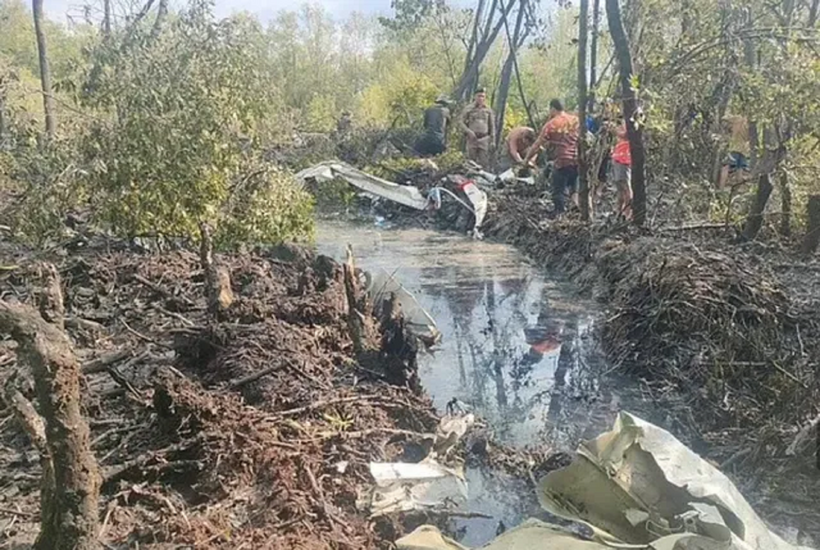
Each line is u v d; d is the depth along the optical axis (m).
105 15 10.75
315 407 4.79
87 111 10.16
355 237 12.68
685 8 9.37
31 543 3.55
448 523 4.17
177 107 8.20
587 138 10.56
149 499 3.84
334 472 4.25
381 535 3.88
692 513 3.35
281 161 16.27
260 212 8.77
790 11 9.76
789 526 4.20
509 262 10.80
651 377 6.35
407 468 4.34
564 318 8.16
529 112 19.17
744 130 10.06
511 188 13.99
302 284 7.21
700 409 5.60
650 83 9.63
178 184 8.11
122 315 6.51
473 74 20.95
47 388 2.90
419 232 13.16
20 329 2.90
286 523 3.64
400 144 18.69
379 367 5.81
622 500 3.69
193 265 7.82
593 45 12.44
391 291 7.35
